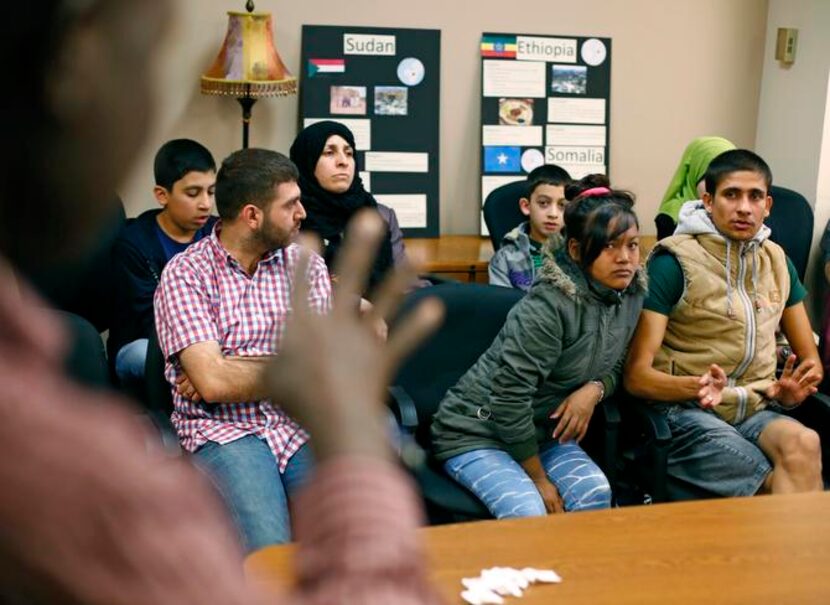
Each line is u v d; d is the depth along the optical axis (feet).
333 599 1.34
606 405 8.80
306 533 1.41
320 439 1.45
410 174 14.98
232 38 13.58
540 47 15.30
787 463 8.70
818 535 5.63
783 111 15.71
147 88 1.20
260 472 7.88
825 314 11.10
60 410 1.12
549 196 12.18
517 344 8.23
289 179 8.33
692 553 5.38
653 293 9.15
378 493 1.40
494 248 13.30
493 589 4.91
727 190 9.12
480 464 8.27
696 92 16.02
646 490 8.89
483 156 15.23
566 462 8.54
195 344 8.09
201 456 8.04
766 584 5.10
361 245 1.61
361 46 14.69
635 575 5.15
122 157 1.20
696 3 15.78
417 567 1.40
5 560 1.07
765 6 15.93
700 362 9.23
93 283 10.85
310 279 1.58
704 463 8.88
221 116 14.44
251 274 8.45
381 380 1.51
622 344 8.68
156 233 11.18
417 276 1.64
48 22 1.14
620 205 8.17
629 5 15.58
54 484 1.08
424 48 14.89
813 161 15.16
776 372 10.17
